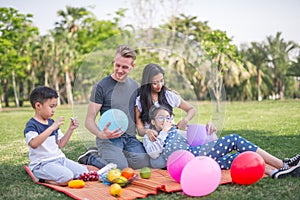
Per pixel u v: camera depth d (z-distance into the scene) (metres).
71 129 4.03
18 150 5.73
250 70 18.02
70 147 5.74
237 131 6.98
